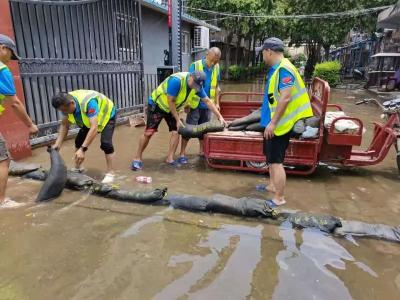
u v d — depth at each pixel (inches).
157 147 244.8
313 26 1001.5
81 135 177.5
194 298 90.0
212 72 212.8
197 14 927.0
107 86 300.5
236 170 197.8
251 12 904.9
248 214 136.0
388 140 183.9
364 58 1205.7
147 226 128.3
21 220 130.7
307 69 1257.4
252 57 1466.5
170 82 181.0
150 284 95.3
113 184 165.5
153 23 517.3
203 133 190.9
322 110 175.6
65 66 247.1
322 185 178.4
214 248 114.5
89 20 273.7
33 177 173.6
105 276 98.6
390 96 565.3
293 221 131.6
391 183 183.0
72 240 117.5
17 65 200.1
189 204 141.8
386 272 104.7
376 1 915.4
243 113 245.6
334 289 95.7
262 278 99.2
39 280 96.4
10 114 195.8
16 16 230.5
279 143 143.7
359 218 142.2
